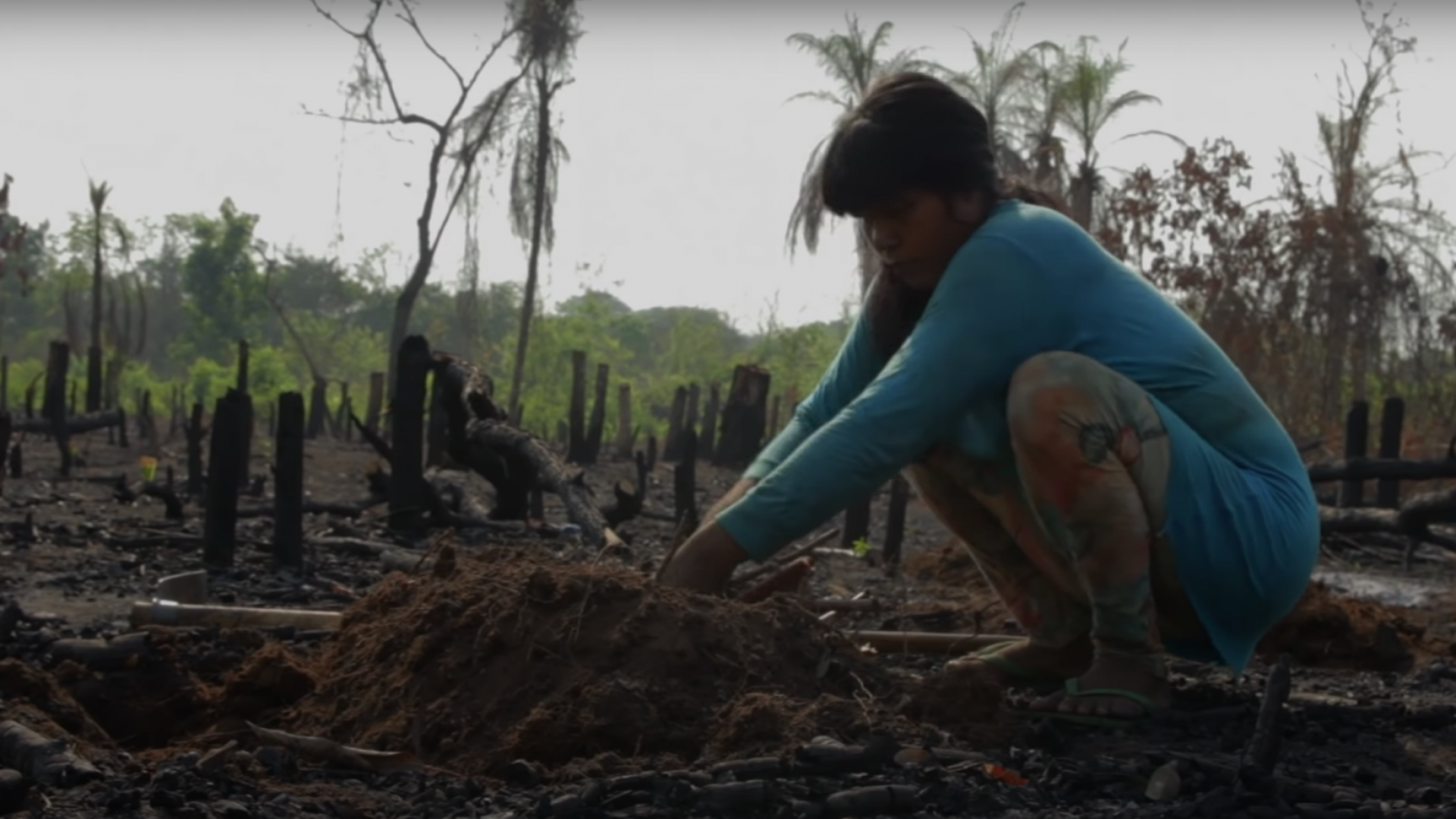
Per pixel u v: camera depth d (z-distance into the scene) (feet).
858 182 13.07
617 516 31.78
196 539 28.89
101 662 13.99
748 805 9.96
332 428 81.00
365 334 191.01
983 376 12.66
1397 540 39.65
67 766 10.34
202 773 10.61
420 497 32.04
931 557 28.19
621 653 12.03
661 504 47.06
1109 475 12.29
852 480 12.57
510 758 11.43
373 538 31.14
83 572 24.82
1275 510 13.03
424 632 12.90
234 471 25.86
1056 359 12.36
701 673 12.05
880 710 11.73
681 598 12.48
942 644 17.01
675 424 75.46
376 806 10.39
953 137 12.96
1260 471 13.24
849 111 13.53
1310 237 80.89
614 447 91.97
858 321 14.48
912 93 13.07
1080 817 10.23
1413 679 17.65
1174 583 12.96
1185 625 13.60
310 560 27.22
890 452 12.60
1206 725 13.03
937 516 14.34
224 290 198.49
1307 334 82.48
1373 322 82.02
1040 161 90.79
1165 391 13.00
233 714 13.50
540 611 12.46
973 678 12.56
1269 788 10.64
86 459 57.21
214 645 15.70
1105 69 91.40
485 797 10.44
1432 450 69.31
